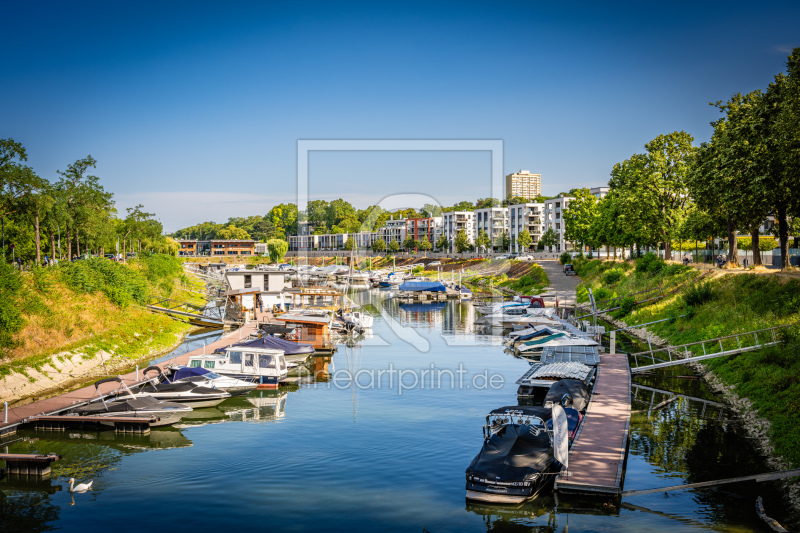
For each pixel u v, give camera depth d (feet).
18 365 137.39
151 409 111.04
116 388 129.29
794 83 133.69
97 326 177.37
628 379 135.33
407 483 81.30
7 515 72.33
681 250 340.80
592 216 399.03
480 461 79.61
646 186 275.80
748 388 117.91
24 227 252.01
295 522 69.87
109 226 330.95
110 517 71.51
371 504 74.59
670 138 274.57
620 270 305.94
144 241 524.93
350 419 111.86
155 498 76.95
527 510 72.59
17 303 153.69
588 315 240.12
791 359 117.08
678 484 79.46
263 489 79.51
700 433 100.42
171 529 68.28
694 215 256.32
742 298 169.17
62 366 146.92
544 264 445.37
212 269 654.94
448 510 73.10
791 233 241.35
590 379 133.80
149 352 180.04
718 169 187.83
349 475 84.12
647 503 74.02
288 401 127.44
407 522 69.82
